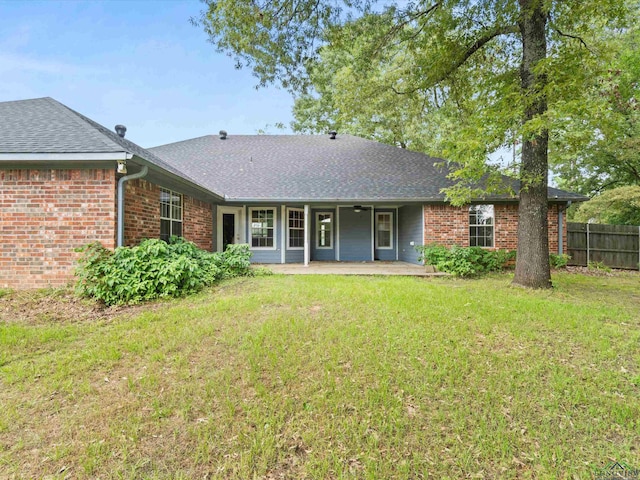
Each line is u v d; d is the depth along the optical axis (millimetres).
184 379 2893
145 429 2244
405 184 11031
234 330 4012
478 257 8852
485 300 5582
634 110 12086
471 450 2100
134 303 5258
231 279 7574
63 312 4809
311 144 14398
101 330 4090
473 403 2582
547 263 7090
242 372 2996
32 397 2605
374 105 10078
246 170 12039
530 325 4281
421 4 7598
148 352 3426
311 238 13602
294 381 2859
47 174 5859
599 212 15664
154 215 7281
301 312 4785
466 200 8078
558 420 2414
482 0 6996
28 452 2035
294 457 2027
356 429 2268
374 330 4008
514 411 2492
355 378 2914
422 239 10656
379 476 1877
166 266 5641
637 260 11234
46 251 5871
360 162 12727
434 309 4941
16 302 5172
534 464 2006
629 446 2166
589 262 11203
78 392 2680
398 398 2623
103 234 5859
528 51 6664
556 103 5566
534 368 3133
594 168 17438
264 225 12070
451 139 7430
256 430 2246
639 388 2834
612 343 3754
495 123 6395
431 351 3451
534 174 6773
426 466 1970
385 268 10234
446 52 7723
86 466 1923
